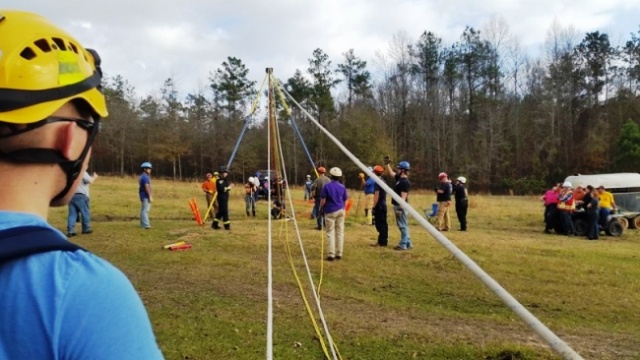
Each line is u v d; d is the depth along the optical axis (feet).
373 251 38.04
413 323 21.84
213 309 22.35
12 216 3.10
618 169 168.96
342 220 35.24
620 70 202.90
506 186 180.14
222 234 44.75
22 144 3.16
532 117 202.08
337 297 25.67
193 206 54.60
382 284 28.94
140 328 3.01
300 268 31.86
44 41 3.34
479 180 187.21
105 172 194.70
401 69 211.82
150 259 33.40
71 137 3.36
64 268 2.97
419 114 206.69
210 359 16.90
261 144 191.62
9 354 2.77
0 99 3.08
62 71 3.32
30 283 2.87
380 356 17.88
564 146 189.98
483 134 193.16
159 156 196.24
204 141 206.69
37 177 3.26
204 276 28.86
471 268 4.47
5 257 2.86
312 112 203.21
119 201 78.54
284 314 22.06
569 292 28.27
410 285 28.91
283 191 62.03
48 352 2.79
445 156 200.95
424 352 18.31
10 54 3.16
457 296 26.91
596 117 195.31
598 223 56.75
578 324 22.86
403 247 39.11
